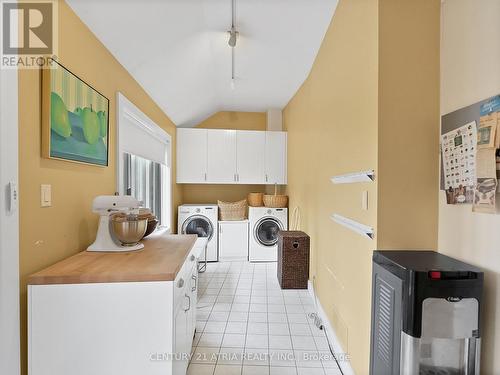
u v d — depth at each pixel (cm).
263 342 225
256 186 514
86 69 165
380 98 151
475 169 125
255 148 460
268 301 300
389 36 151
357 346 175
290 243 331
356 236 181
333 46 228
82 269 128
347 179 194
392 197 151
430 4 151
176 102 358
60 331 119
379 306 139
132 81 243
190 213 437
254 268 414
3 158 102
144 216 173
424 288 110
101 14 164
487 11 119
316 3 212
